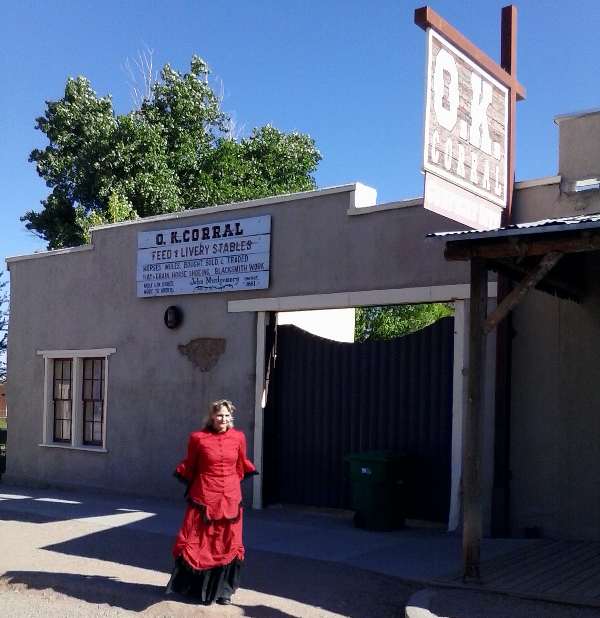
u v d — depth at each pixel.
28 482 16.22
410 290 10.84
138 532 10.48
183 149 26.84
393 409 11.38
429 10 7.83
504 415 9.73
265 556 8.88
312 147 29.42
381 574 8.04
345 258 11.61
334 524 10.88
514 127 9.62
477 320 7.44
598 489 9.24
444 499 10.72
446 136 8.18
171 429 13.72
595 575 7.62
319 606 7.03
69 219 26.45
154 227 14.22
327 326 14.34
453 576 7.76
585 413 9.37
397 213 11.11
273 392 12.62
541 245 6.99
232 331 12.96
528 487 9.67
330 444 12.03
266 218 12.52
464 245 7.35
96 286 15.22
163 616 6.85
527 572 7.73
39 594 7.62
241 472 7.35
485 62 8.87
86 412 15.48
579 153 9.64
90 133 25.92
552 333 9.64
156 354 14.05
